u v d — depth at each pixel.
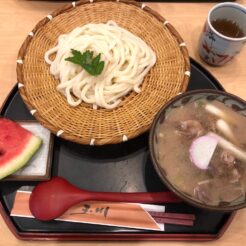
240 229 0.40
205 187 0.34
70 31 0.49
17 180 0.40
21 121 0.44
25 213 0.39
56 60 0.45
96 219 0.39
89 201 0.40
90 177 0.42
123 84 0.45
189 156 0.36
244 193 0.34
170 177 0.35
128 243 0.39
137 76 0.46
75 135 0.40
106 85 0.45
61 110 0.43
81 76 0.44
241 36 0.47
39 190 0.39
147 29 0.49
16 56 0.50
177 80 0.44
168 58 0.46
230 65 0.50
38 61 0.46
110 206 0.40
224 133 0.37
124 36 0.48
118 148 0.44
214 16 0.47
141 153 0.44
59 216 0.39
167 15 0.54
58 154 0.43
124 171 0.43
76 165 0.43
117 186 0.42
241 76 0.50
